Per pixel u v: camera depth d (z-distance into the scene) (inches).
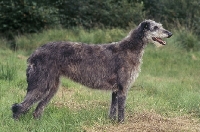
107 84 406.6
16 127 370.0
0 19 992.2
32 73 391.9
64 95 516.7
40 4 1043.9
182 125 393.4
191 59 837.2
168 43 901.8
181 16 1079.6
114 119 408.8
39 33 975.6
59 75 400.5
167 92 554.3
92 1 1074.7
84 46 405.7
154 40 414.9
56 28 1007.0
